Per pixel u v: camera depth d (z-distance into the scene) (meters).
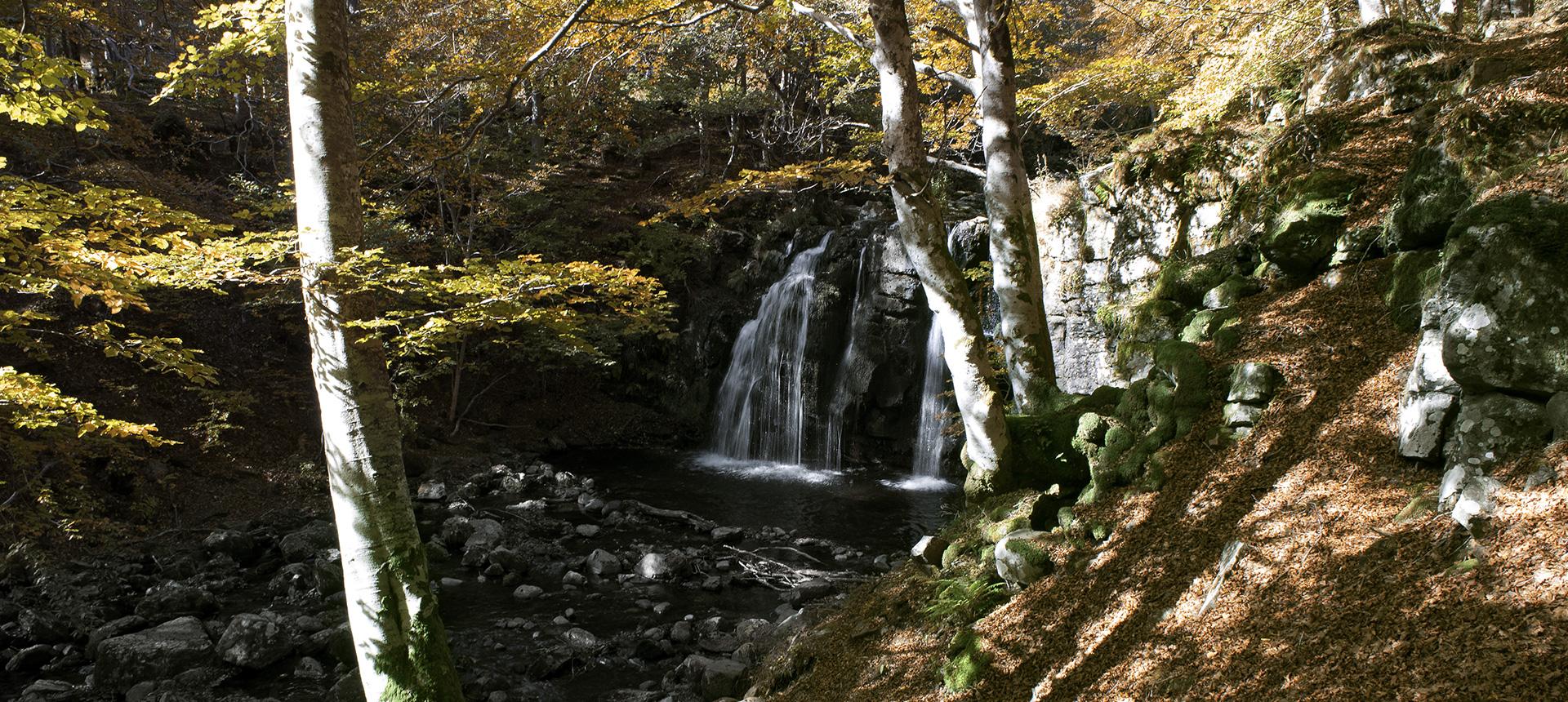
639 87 22.98
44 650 8.33
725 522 13.30
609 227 21.88
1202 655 3.63
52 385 5.21
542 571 10.74
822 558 11.55
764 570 10.91
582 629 8.82
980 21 7.39
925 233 6.39
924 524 13.12
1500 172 4.30
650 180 25.02
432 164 9.56
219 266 5.18
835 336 18.11
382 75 11.19
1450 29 8.24
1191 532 4.48
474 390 19.36
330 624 8.97
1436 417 3.83
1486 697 2.59
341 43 5.60
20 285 5.23
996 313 14.89
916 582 6.12
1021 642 4.62
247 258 5.47
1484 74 5.84
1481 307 3.61
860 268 18.05
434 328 6.10
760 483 16.03
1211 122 9.63
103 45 21.22
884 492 15.15
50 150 14.26
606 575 10.69
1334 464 4.23
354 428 5.59
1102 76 12.12
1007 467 6.27
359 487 5.61
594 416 20.03
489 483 15.20
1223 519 4.39
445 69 9.24
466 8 11.58
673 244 21.19
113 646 7.83
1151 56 12.46
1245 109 9.87
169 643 7.95
